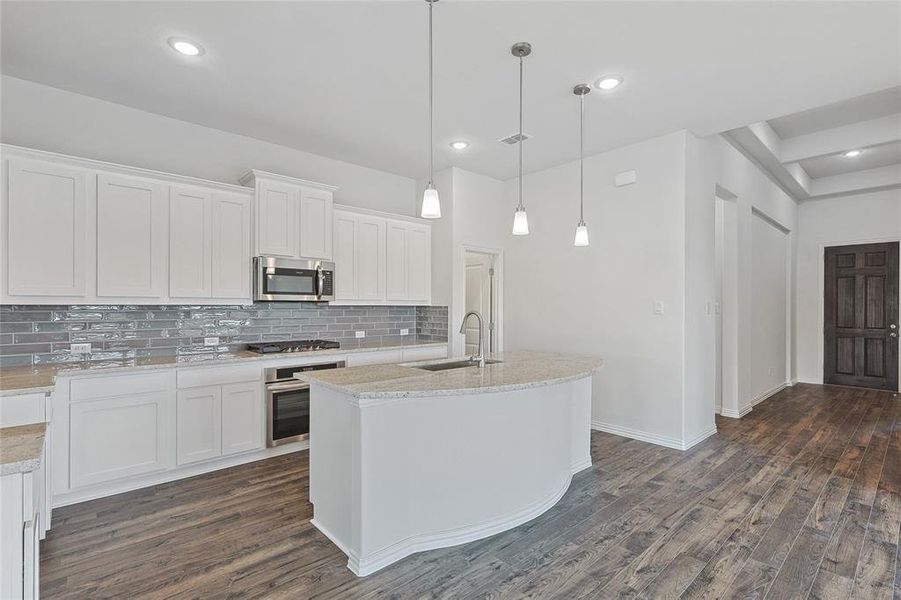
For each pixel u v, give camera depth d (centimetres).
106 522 261
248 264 379
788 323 707
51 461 249
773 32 248
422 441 236
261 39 258
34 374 268
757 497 299
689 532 254
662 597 199
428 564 224
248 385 356
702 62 281
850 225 689
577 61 281
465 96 331
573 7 228
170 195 338
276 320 431
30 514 140
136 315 351
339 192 482
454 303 507
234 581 208
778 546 240
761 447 403
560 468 300
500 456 258
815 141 518
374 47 266
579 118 370
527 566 222
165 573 213
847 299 696
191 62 284
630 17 237
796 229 733
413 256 509
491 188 543
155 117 362
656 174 412
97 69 293
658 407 411
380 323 519
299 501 291
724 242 522
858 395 632
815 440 424
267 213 385
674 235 400
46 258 287
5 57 278
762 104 343
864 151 564
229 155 402
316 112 359
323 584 207
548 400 287
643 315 421
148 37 256
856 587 206
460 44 263
